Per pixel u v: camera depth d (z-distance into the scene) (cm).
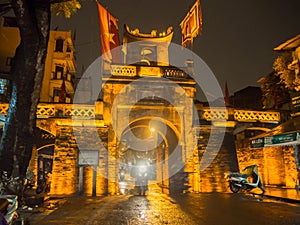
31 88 916
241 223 736
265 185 1984
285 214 873
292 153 1773
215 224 727
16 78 914
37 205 1057
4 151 898
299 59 1745
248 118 1945
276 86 2497
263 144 1639
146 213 908
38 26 907
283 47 1858
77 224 732
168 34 2422
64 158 1644
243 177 1520
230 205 1098
